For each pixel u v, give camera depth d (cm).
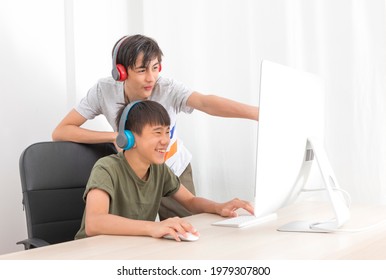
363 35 187
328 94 194
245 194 220
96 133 178
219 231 121
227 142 223
